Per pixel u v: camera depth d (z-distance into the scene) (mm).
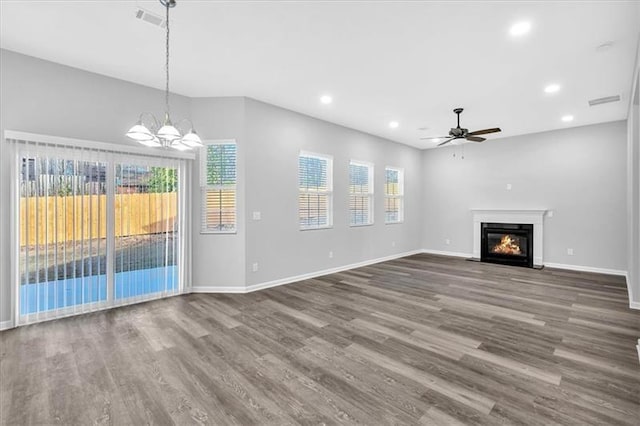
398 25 2727
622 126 5516
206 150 4539
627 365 2395
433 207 8000
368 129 6223
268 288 4695
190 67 3562
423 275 5539
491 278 5289
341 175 5945
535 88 4074
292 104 4789
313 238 5438
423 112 5105
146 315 3525
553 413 1843
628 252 4742
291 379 2225
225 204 4523
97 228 3674
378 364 2434
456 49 3123
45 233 3359
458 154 7543
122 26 2771
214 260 4492
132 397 2016
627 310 3650
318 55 3279
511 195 6734
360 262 6352
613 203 5605
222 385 2150
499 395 2025
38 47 3127
